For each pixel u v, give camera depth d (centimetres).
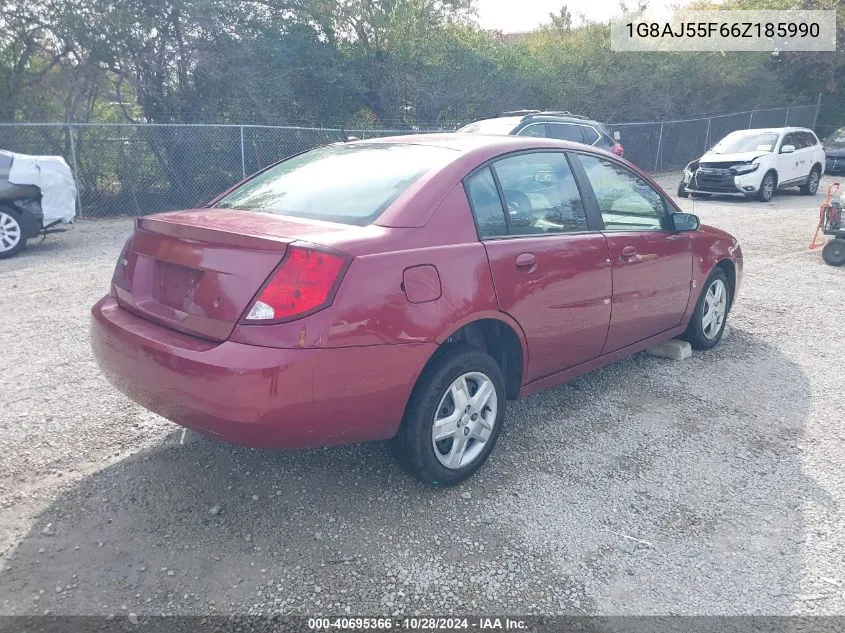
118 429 380
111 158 1276
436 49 1853
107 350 307
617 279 410
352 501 319
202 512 306
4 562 267
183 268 292
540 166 381
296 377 259
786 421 420
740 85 2694
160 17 1362
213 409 262
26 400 414
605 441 388
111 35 1292
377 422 289
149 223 318
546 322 362
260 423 261
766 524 310
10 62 1300
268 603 252
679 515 316
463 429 328
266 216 319
